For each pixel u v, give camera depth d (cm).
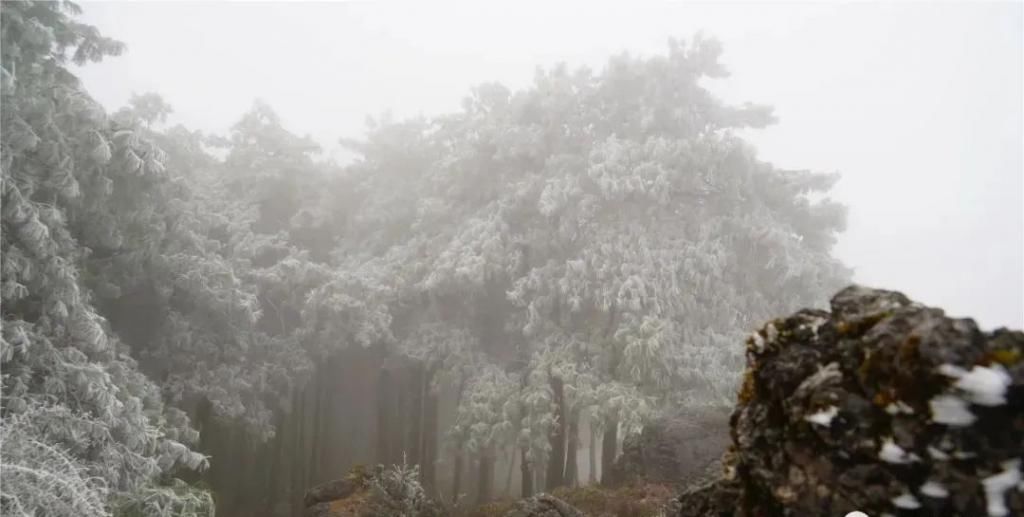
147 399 1421
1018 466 187
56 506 779
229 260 2002
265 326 2305
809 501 221
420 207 2342
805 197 2200
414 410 2400
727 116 2256
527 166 2264
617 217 1975
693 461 1423
